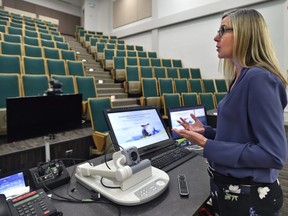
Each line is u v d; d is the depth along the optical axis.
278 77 0.45
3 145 1.43
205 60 4.34
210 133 0.69
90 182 0.62
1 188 0.60
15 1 6.01
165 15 4.98
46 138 1.02
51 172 0.65
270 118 0.42
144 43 5.60
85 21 6.62
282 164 0.42
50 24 5.43
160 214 0.50
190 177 0.69
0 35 3.02
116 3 6.32
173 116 0.99
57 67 2.66
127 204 0.52
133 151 0.62
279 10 3.33
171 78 3.54
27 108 0.87
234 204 0.48
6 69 2.25
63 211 0.52
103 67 4.25
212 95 3.07
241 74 0.49
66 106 1.02
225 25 0.52
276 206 0.48
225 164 0.46
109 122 0.72
